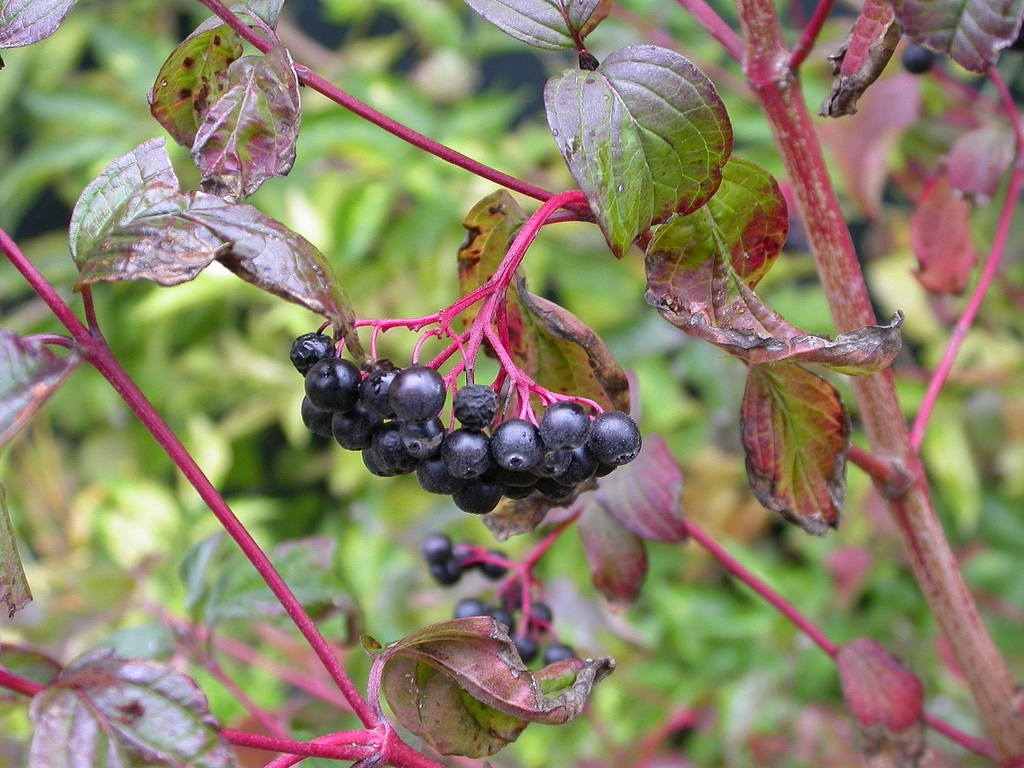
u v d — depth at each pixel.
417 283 0.57
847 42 0.23
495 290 0.20
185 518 0.49
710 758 0.47
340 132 0.52
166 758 0.18
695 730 0.50
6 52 0.64
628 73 0.20
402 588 0.41
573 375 0.23
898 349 0.20
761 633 0.50
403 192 0.58
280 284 0.19
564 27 0.21
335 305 0.19
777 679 0.46
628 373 0.28
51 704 0.18
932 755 0.27
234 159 0.21
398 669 0.21
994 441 0.53
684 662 0.51
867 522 0.49
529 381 0.20
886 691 0.27
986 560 0.53
